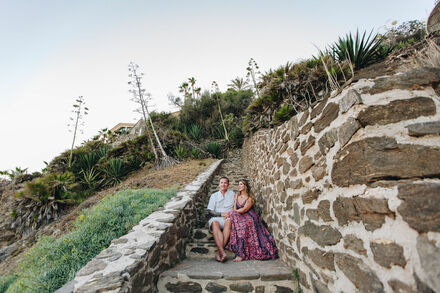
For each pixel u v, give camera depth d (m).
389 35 5.73
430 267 0.89
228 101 16.09
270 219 3.61
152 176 7.28
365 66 4.06
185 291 2.32
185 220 3.66
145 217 3.35
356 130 1.40
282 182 2.97
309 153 2.12
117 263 1.95
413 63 2.12
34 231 6.63
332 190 1.67
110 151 10.33
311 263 1.99
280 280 2.37
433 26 3.10
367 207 1.27
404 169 1.17
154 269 2.34
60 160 10.45
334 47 4.27
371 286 1.20
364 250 1.29
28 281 2.17
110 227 3.12
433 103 1.26
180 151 10.28
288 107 4.19
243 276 2.38
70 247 2.66
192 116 15.39
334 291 1.59
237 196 3.76
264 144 4.45
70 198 7.66
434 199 0.94
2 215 8.00
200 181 5.70
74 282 1.69
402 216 1.06
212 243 3.57
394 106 1.32
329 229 1.70
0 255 5.51
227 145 12.60
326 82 3.61
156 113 16.47
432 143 1.16
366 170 1.30
